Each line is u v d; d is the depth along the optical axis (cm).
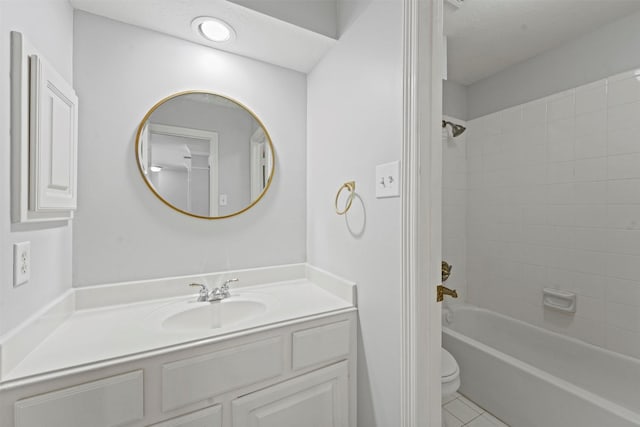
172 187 129
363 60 112
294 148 160
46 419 65
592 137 166
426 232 87
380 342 101
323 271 141
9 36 67
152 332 89
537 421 137
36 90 73
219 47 138
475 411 162
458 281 237
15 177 68
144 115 123
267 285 147
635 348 149
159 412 78
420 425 86
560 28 165
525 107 200
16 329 69
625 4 145
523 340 196
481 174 229
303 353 101
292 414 99
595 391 155
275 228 155
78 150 109
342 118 127
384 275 100
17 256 69
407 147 88
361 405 112
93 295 110
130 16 115
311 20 125
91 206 112
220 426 87
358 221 115
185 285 129
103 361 72
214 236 139
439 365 90
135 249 121
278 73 155
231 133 143
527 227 199
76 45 109
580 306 171
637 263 149
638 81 148
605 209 161
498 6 148
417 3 86
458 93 236
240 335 90
